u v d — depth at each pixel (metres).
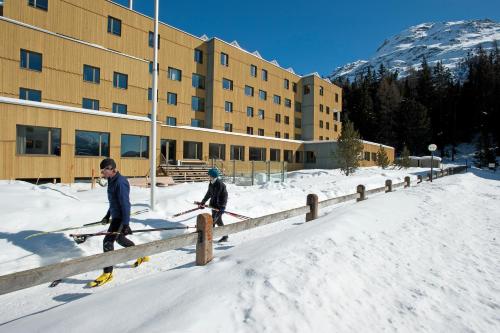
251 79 40.28
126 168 19.11
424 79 84.56
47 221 6.53
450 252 5.76
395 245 5.67
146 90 26.42
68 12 24.27
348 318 3.07
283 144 38.41
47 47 20.92
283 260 4.01
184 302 2.90
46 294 4.11
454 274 4.68
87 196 10.07
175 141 26.58
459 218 8.98
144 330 2.39
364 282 3.93
